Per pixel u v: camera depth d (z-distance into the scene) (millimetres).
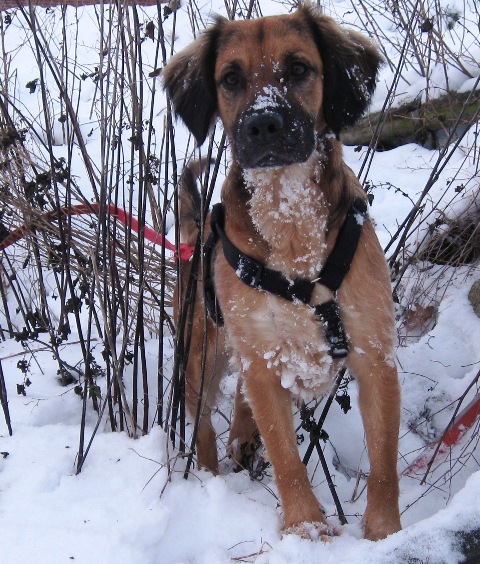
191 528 791
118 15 894
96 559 728
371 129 1563
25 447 914
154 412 1055
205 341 868
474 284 1122
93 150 1569
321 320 788
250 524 787
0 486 845
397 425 801
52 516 792
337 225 780
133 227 1102
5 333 1263
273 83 800
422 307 1154
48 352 1166
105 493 828
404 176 1432
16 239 1080
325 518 794
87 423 1034
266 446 813
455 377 1057
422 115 1508
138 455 884
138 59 991
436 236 1176
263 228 787
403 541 649
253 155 759
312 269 780
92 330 1232
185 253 972
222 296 832
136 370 938
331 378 854
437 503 846
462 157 1401
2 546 754
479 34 1592
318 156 800
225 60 838
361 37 911
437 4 1482
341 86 841
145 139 1568
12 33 2045
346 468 996
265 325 801
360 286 781
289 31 823
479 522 650
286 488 789
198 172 1064
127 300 936
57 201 917
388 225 1295
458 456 890
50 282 1351
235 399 1012
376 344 792
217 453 1029
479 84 1455
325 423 1042
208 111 890
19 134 1114
